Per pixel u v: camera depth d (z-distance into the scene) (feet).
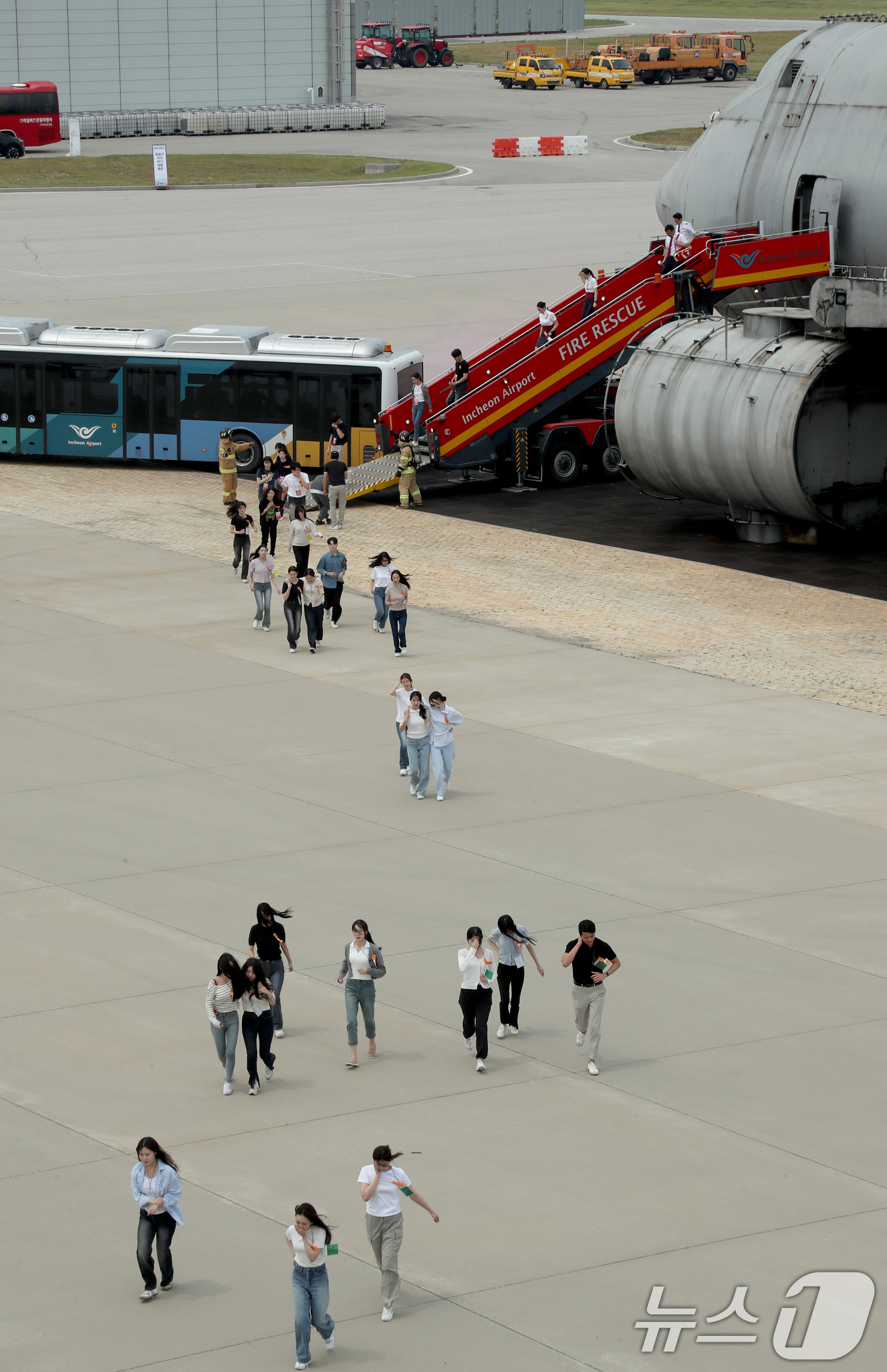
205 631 147.23
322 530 180.04
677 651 140.87
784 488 165.68
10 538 177.78
